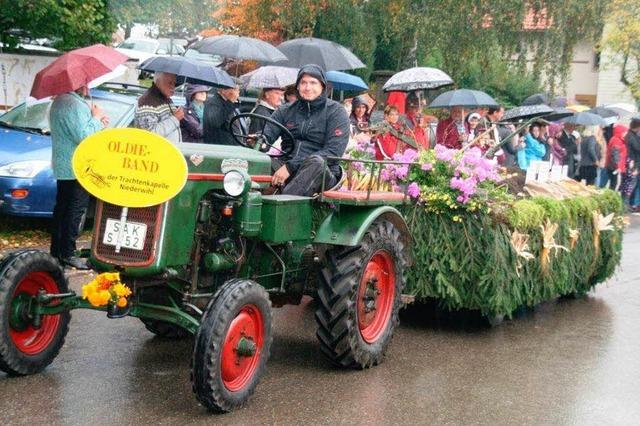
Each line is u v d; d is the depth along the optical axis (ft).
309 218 19.75
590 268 29.63
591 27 79.77
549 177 30.01
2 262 17.92
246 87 32.24
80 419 16.15
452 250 23.76
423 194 23.76
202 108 31.81
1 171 31.27
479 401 18.42
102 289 16.49
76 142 25.55
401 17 75.10
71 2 41.16
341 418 16.90
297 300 21.25
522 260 24.93
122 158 16.65
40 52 44.16
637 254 41.06
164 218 16.76
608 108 67.05
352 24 74.18
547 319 26.99
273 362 20.67
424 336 23.93
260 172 19.17
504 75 81.76
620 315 28.19
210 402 16.34
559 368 21.25
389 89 35.88
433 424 16.88
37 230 34.09
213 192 17.85
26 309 18.20
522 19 77.20
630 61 96.68
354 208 20.48
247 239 18.80
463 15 75.61
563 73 81.30
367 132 33.76
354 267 19.58
